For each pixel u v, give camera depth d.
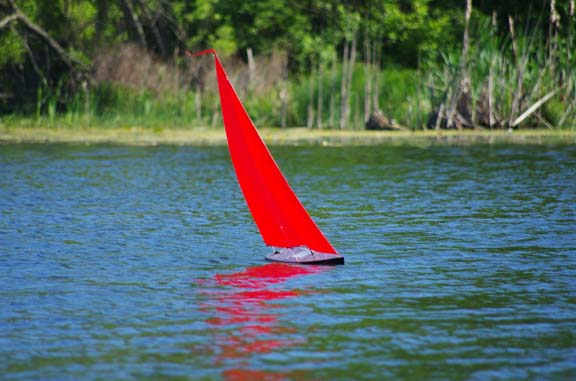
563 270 38.62
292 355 27.88
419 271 38.50
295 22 129.00
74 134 106.06
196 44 125.00
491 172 71.44
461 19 131.25
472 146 92.06
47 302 33.72
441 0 135.25
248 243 44.59
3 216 51.97
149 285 36.31
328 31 131.50
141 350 28.31
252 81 116.44
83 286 36.12
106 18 120.75
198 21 126.94
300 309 32.78
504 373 26.33
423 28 129.50
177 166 77.19
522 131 106.44
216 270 38.91
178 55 126.81
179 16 125.31
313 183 65.62
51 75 121.12
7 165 76.81
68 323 31.06
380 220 50.53
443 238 45.38
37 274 38.06
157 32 124.69
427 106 111.25
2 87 121.12
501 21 133.25
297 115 114.44
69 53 118.25
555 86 110.00
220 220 51.00
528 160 79.38
